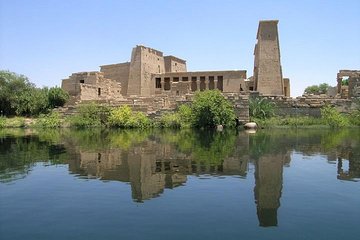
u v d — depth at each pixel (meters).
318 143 24.67
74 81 58.28
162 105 47.12
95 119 46.03
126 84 66.69
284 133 33.41
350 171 14.88
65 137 31.06
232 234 7.98
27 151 21.48
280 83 52.22
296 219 8.95
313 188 11.99
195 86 66.38
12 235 7.99
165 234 7.96
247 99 41.94
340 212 9.48
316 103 45.56
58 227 8.45
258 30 54.88
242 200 10.58
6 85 55.50
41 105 54.16
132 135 32.56
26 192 11.63
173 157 18.59
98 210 9.68
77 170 15.34
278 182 12.87
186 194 11.23
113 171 15.03
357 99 45.62
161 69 72.25
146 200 10.60
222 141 26.20
